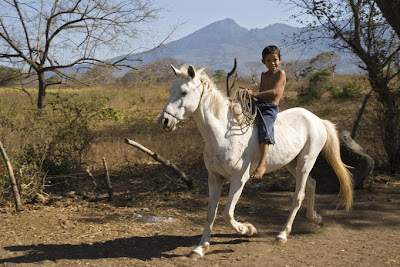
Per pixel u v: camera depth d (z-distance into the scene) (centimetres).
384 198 709
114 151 1106
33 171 740
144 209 664
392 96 874
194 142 1179
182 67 438
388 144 876
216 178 467
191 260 449
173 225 586
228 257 458
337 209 655
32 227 571
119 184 855
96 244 507
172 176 898
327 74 3178
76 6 1366
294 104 2159
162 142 1185
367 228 562
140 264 443
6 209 671
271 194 752
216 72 7894
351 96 2317
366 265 431
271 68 477
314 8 890
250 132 464
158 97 2967
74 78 1477
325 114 1777
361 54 900
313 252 472
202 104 443
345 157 760
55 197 737
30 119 970
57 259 457
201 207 675
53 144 828
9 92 2842
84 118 923
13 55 1418
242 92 466
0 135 852
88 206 686
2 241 514
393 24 862
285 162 499
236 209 666
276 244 498
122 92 3091
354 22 894
